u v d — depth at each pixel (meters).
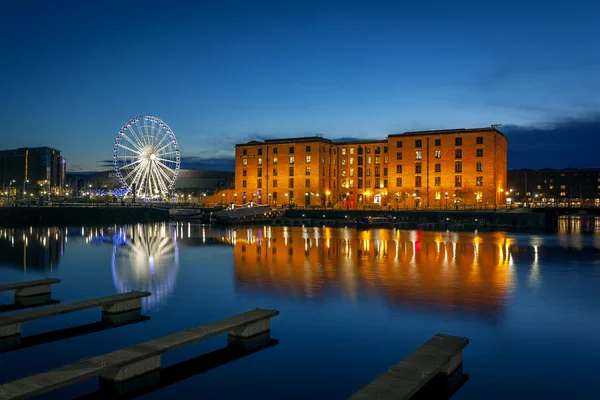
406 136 153.88
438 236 88.25
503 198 159.00
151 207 149.88
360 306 30.75
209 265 49.06
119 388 18.91
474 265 48.97
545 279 40.62
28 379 17.44
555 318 28.06
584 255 57.97
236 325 22.98
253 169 174.12
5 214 117.31
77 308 26.25
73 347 23.08
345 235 90.19
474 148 145.88
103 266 48.62
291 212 144.88
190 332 21.88
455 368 20.44
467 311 29.53
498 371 20.48
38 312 25.25
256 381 19.61
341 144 178.12
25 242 74.62
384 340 24.16
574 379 19.69
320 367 20.89
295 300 32.44
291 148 167.88
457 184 147.75
